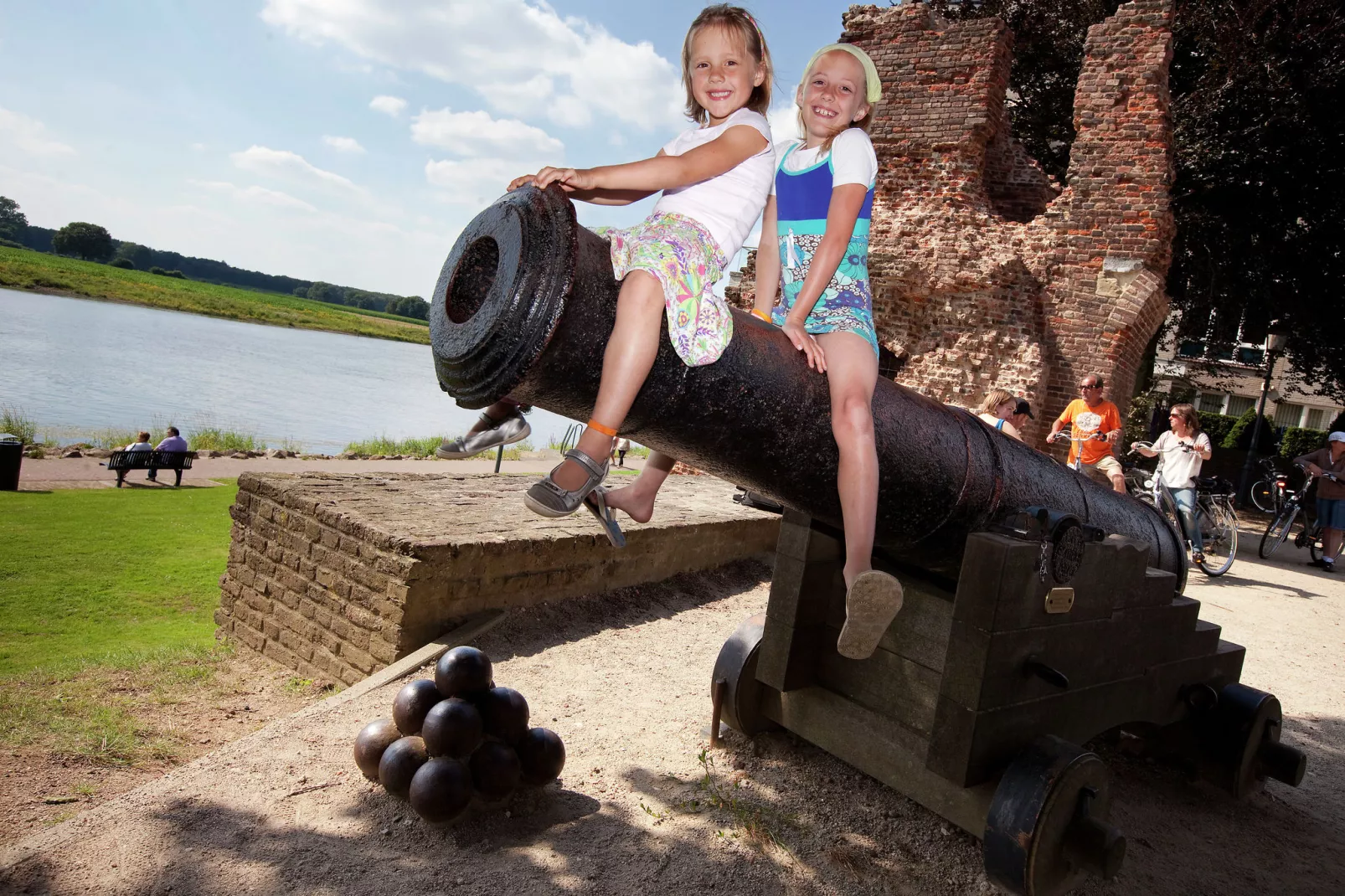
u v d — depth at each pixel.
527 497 1.92
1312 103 13.97
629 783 3.21
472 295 2.13
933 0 16.31
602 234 2.12
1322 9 13.59
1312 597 8.13
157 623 6.34
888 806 3.21
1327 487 10.09
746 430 2.30
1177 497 8.78
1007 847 2.47
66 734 3.89
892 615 2.28
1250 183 14.66
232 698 4.58
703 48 2.22
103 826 2.63
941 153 11.16
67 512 10.40
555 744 3.03
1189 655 3.45
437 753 2.81
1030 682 2.66
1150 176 9.98
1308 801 3.84
